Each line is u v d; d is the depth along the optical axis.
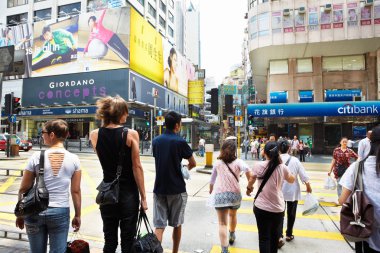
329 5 27.33
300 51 29.56
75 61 35.09
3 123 37.56
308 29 27.70
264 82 44.38
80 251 2.84
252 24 29.95
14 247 4.16
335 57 30.72
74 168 2.84
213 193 4.43
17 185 9.70
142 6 45.41
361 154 4.40
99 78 33.59
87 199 7.99
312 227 5.88
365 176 2.50
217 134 42.97
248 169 4.27
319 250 4.65
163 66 43.03
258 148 25.02
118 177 2.84
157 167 3.66
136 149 2.93
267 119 30.78
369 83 29.50
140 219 2.98
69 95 35.00
